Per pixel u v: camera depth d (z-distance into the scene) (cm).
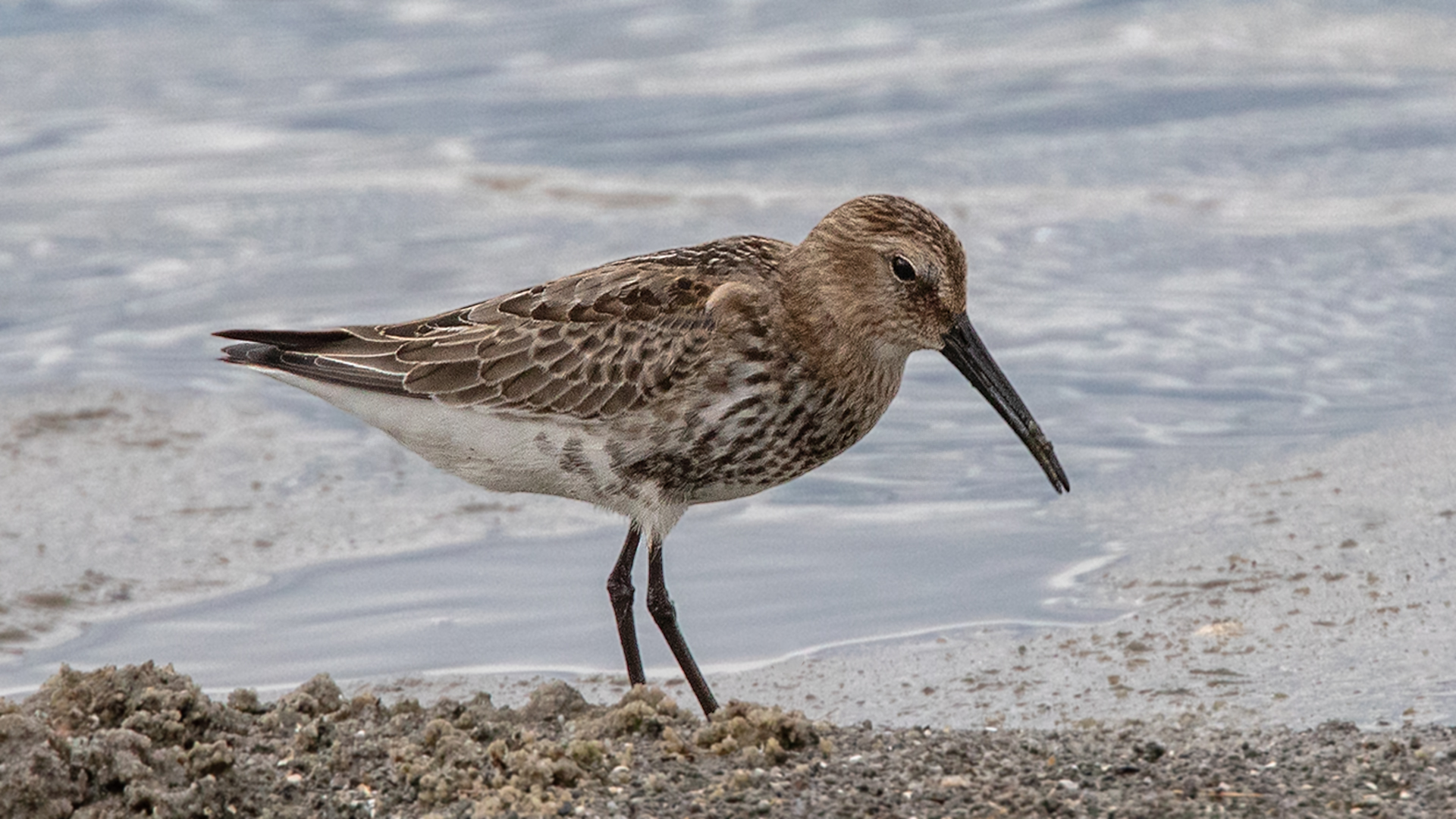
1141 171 2072
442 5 2830
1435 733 892
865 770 827
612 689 1091
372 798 812
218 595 1230
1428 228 1866
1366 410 1500
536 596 1239
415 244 1912
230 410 1588
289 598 1229
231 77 2508
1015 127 2222
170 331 1742
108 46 2614
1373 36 2494
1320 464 1388
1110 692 1022
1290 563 1205
